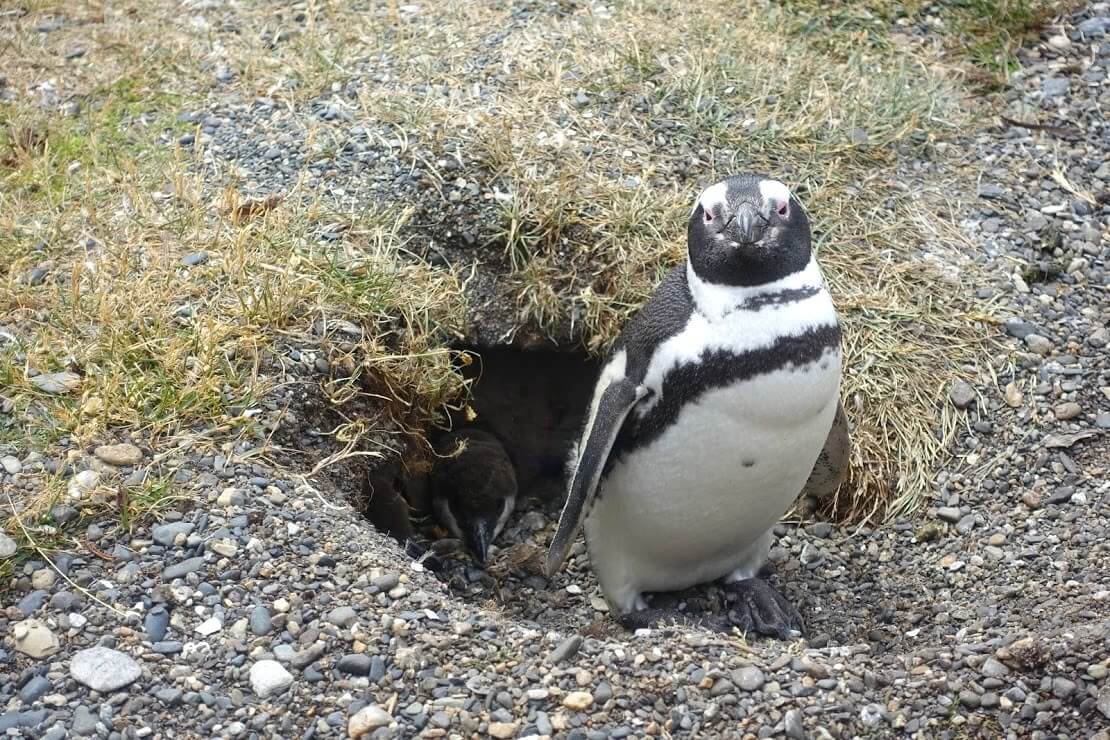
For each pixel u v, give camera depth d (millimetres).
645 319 2473
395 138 2963
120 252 2699
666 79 3084
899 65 3211
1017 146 3080
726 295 2387
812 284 2406
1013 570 2553
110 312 2562
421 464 2822
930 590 2578
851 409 2752
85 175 2904
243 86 3104
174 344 2545
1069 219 2965
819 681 2273
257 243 2740
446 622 2316
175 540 2361
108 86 3104
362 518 2492
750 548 2615
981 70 3213
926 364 2787
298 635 2289
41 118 3033
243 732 2209
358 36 3182
